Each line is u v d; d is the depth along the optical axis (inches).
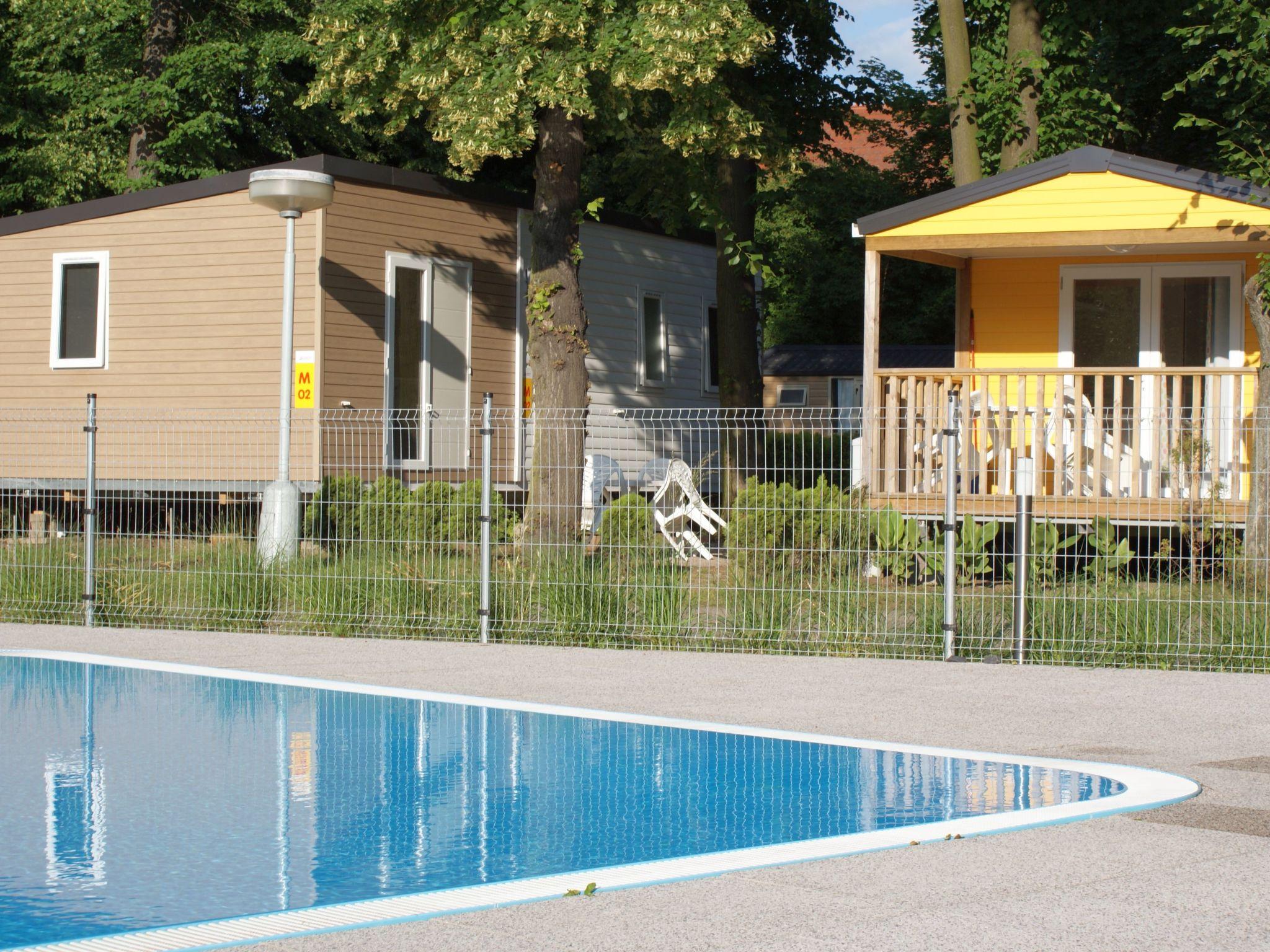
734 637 452.1
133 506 748.6
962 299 706.2
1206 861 207.6
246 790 261.0
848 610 447.5
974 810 241.6
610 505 504.1
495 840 222.5
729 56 641.0
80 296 770.2
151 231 747.4
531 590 479.5
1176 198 599.2
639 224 906.1
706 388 977.5
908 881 197.0
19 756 293.3
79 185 1204.5
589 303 872.3
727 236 803.4
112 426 756.6
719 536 658.2
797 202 2028.8
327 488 529.7
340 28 685.9
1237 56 694.5
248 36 1186.0
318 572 505.0
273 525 555.5
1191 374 562.3
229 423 723.4
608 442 882.1
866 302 633.6
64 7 1173.7
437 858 211.5
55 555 547.2
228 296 727.1
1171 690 374.3
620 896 189.9
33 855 213.6
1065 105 762.2
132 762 286.0
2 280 790.5
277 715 343.0
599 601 469.7
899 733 317.1
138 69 1230.3
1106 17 801.6
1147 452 653.3
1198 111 967.0
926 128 1910.7
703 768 279.3
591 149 927.0
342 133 1269.7
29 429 781.9
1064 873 201.0
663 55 612.7
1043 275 695.1
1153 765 281.6
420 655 444.8
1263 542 461.4
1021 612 426.6
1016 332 699.4
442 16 669.3
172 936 173.5
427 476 756.0
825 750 298.0
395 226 746.8
